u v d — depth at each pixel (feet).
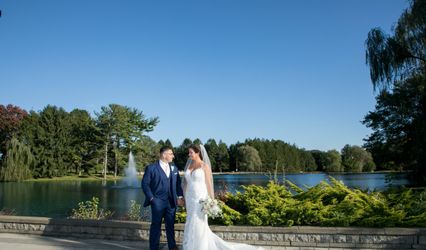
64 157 257.55
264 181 181.57
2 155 239.50
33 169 231.09
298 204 28.02
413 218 25.94
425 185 86.99
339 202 30.14
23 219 30.01
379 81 85.97
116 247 25.70
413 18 80.84
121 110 255.09
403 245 24.06
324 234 24.94
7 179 197.36
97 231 28.37
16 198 103.86
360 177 219.61
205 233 23.39
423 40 80.89
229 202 32.27
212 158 360.48
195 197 23.68
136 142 261.65
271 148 332.19
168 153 25.35
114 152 254.27
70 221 28.94
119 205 87.71
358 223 25.57
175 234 27.12
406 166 102.53
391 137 104.37
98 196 111.96
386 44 85.10
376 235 24.43
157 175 24.67
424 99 91.25
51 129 251.19
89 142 260.42
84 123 263.08
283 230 25.49
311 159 337.93
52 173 245.86
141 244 26.61
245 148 329.72
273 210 27.58
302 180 165.78
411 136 95.86
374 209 26.96
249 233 25.99
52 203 90.22
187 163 24.98
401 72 85.35
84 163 263.70
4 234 29.96
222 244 23.35
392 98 97.91
